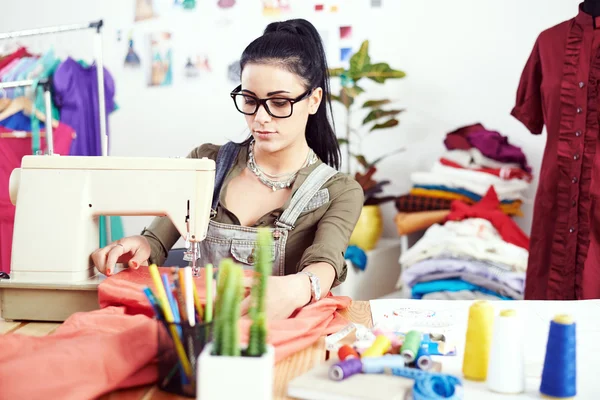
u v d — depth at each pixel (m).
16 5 4.00
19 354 0.99
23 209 1.43
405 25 3.51
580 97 2.26
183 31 3.84
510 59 3.37
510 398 0.93
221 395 0.82
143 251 1.52
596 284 2.27
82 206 1.43
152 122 3.93
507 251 2.68
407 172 3.56
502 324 0.95
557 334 0.93
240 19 3.76
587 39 2.27
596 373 1.04
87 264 1.44
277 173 1.64
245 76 1.50
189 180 1.43
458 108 3.47
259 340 0.84
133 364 0.95
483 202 2.97
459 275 2.70
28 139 2.91
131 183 1.44
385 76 3.24
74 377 0.91
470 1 3.40
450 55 3.46
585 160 2.26
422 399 0.87
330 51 3.62
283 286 1.25
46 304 1.39
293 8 3.67
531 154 3.35
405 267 2.93
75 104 3.02
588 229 2.26
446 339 1.17
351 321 1.32
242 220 1.63
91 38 3.94
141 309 1.28
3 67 3.04
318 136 1.71
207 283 0.93
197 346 0.92
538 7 3.31
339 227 1.54
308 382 0.94
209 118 3.86
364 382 0.94
